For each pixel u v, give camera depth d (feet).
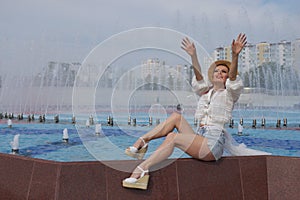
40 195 8.16
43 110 46.96
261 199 9.74
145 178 8.48
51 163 8.30
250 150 10.61
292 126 33.53
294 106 48.34
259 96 48.29
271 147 19.89
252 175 9.80
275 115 45.09
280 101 48.42
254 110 47.88
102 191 8.30
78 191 8.11
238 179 9.64
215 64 10.11
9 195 8.64
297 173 9.48
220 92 9.87
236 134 26.68
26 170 8.54
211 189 9.26
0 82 47.21
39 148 17.97
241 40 9.30
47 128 28.12
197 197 9.07
